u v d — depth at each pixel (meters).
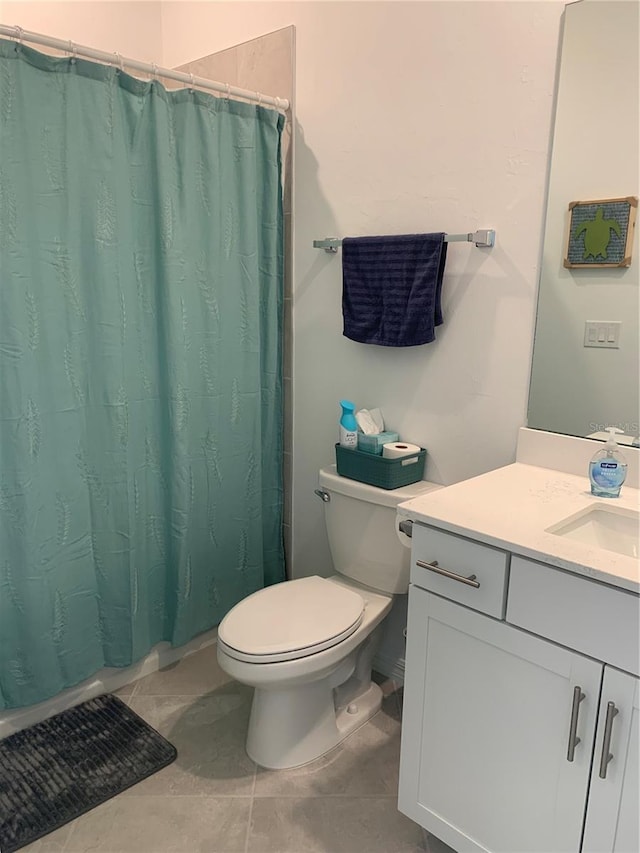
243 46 2.29
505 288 1.76
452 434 1.95
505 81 1.68
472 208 1.80
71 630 1.97
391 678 2.26
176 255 1.94
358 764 1.87
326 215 2.15
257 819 1.68
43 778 1.79
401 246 1.88
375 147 1.99
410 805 1.57
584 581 1.16
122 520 1.99
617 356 1.60
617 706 1.16
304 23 2.09
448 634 1.41
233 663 1.68
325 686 1.89
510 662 1.31
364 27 1.95
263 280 2.24
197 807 1.71
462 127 1.78
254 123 2.08
